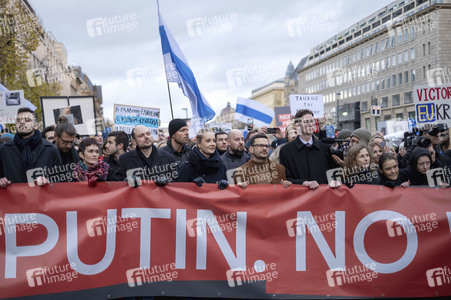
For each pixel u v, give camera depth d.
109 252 3.67
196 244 3.76
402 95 44.75
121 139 5.30
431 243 3.87
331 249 3.82
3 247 3.54
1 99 6.54
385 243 3.85
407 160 4.63
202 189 3.79
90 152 3.81
